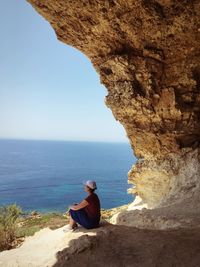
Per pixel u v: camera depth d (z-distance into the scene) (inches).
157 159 462.0
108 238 241.8
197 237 244.1
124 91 414.9
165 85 406.3
